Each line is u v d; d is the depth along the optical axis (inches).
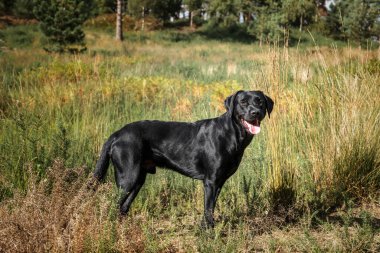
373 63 280.2
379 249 144.7
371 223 164.7
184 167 163.0
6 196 169.3
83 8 981.2
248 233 152.9
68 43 925.2
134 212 182.1
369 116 209.9
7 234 117.0
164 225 170.2
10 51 834.8
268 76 203.6
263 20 1357.0
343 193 179.9
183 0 1766.7
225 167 157.8
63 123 243.3
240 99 157.8
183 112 288.8
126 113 287.6
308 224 161.9
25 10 1517.0
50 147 197.3
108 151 163.5
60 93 322.3
